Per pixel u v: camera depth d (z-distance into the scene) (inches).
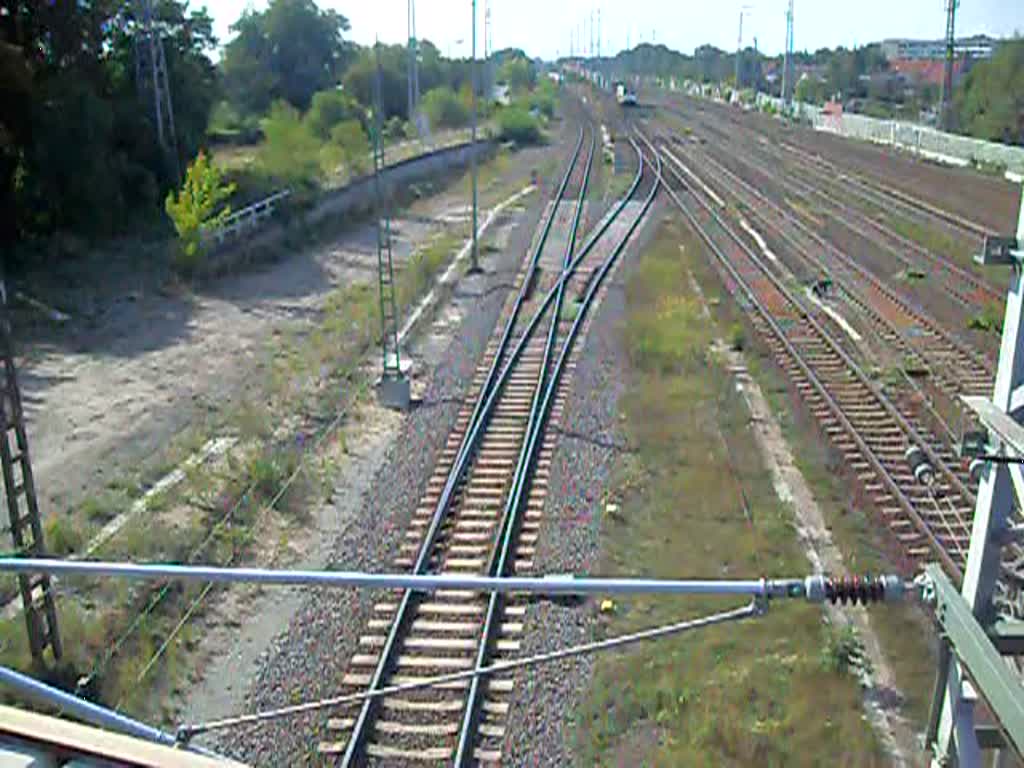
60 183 1366.9
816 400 780.0
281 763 413.1
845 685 456.8
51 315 1043.9
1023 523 300.5
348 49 3154.5
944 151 2218.3
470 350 945.5
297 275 1268.5
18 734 145.7
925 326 956.0
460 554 578.2
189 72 1674.5
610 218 1583.4
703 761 409.1
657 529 605.6
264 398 834.2
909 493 622.2
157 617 521.0
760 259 1267.2
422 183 1964.8
